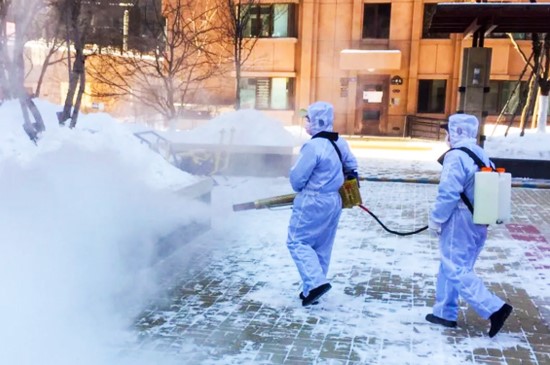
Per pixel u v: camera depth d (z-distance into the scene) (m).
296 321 4.77
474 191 4.34
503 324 4.66
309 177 4.98
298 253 5.03
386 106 25.38
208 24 18.03
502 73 23.67
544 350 4.24
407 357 4.12
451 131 4.57
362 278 5.87
